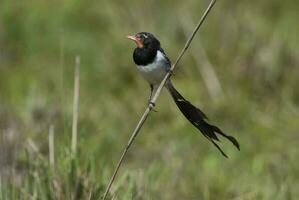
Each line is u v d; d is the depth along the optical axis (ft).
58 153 33.04
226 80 47.65
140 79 47.80
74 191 31.24
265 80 47.39
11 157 35.81
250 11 53.47
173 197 36.14
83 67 49.19
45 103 43.39
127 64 49.01
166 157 40.42
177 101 29.09
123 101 46.01
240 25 51.62
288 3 54.75
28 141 35.83
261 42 50.11
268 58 48.62
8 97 46.19
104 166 34.88
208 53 50.01
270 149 42.22
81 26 52.70
